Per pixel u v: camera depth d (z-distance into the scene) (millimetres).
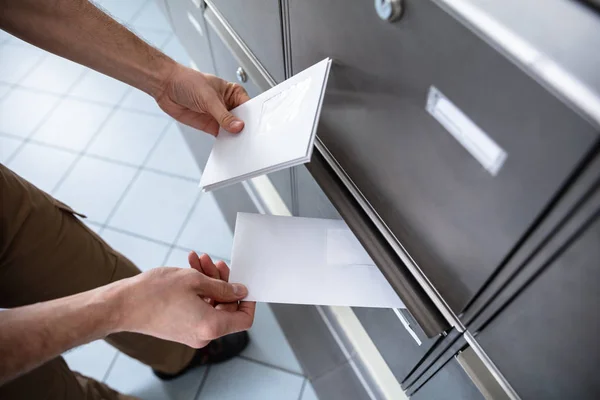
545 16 312
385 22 416
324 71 564
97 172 1810
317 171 735
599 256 315
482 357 543
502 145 347
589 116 267
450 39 349
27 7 697
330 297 640
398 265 620
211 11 997
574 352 393
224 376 1356
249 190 1261
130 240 1630
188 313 570
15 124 1970
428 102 413
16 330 496
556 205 329
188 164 1822
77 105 2025
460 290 517
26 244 801
